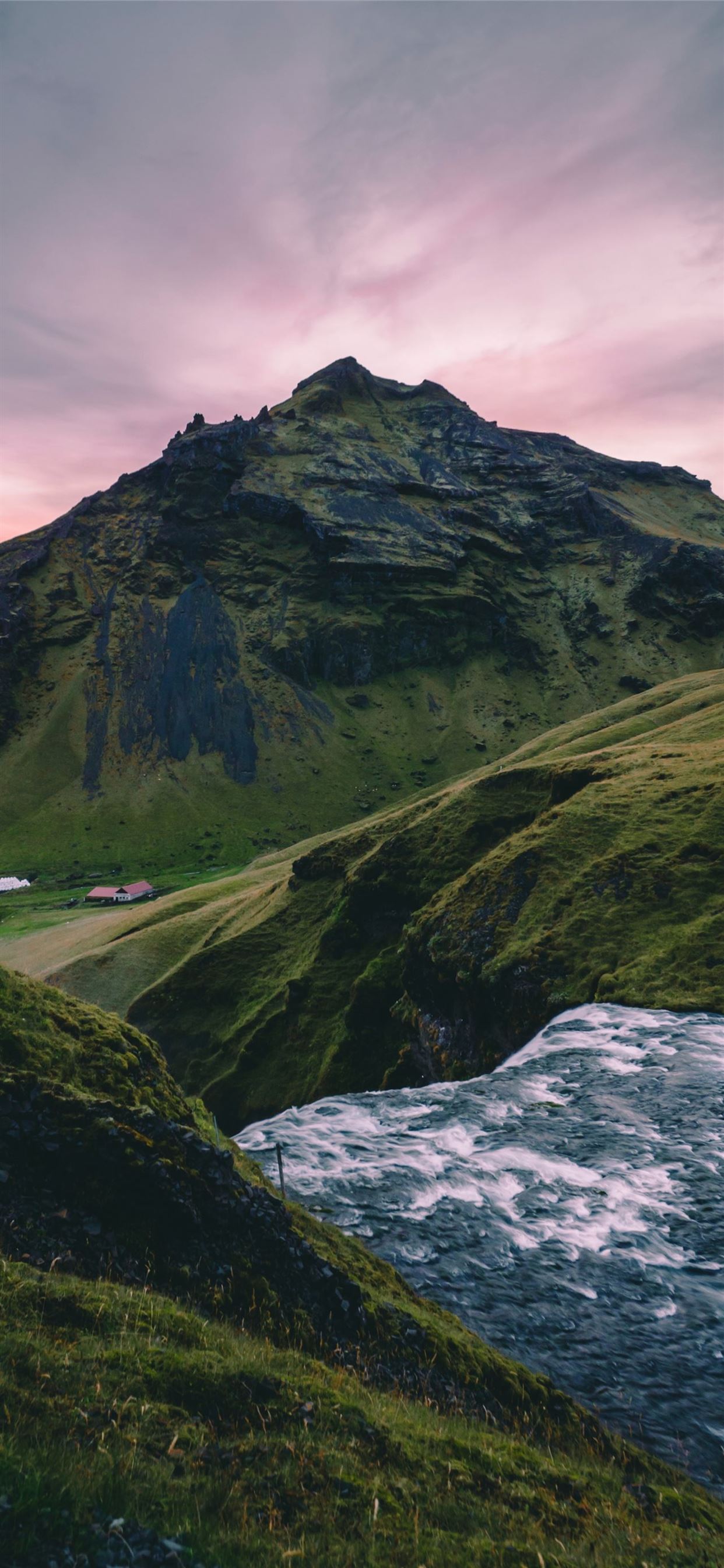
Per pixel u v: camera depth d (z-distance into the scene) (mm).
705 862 65375
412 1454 10805
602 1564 9422
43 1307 10484
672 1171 28922
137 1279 12461
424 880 100812
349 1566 7812
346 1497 9148
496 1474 11289
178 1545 7234
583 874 71000
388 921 104312
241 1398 10398
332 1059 94375
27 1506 6926
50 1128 13766
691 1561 10414
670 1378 18359
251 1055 105000
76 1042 17391
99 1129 14055
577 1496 11672
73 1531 6902
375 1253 23625
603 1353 19219
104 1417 8820
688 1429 16703
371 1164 30484
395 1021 90938
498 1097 37938
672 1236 24734
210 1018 118250
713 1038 43781
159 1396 9688
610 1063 41688
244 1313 13195
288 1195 27641
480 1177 29141
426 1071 78438
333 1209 26625
